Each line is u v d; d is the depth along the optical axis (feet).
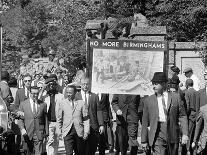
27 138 50.49
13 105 52.60
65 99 49.49
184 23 101.04
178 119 43.34
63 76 74.84
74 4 116.67
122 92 51.47
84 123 49.34
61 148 62.75
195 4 101.35
